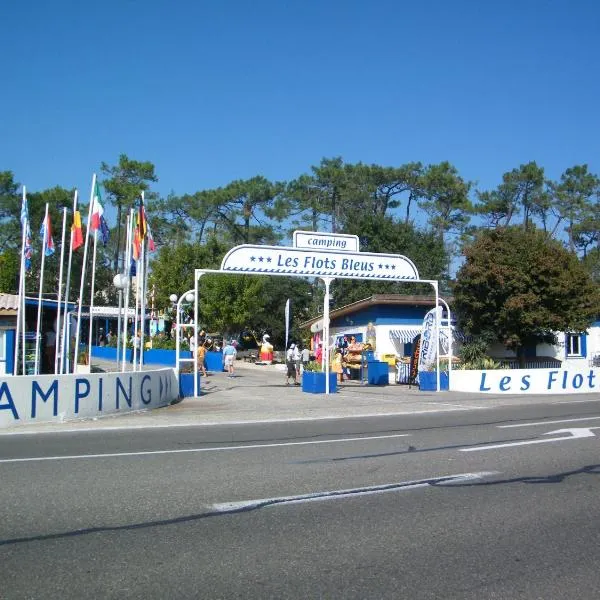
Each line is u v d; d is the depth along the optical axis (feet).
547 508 23.41
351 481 27.45
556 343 101.71
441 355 87.56
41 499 24.25
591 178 195.93
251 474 28.73
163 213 211.61
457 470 29.71
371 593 15.89
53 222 165.07
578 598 15.74
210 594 15.78
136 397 55.21
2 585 16.25
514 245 94.53
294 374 85.30
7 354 80.28
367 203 189.88
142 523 21.39
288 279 175.22
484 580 16.74
